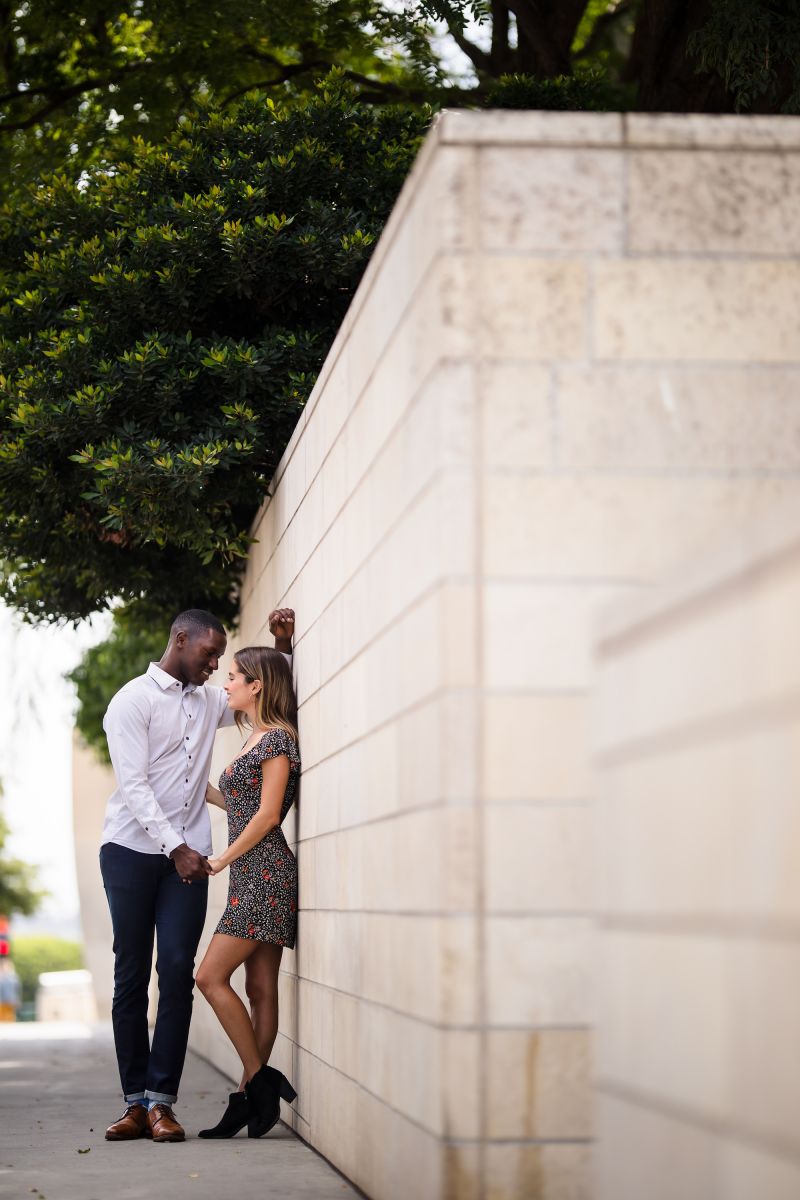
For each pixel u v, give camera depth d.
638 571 3.04
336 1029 4.43
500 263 3.08
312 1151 4.87
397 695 3.51
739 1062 1.89
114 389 6.79
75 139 10.01
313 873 4.97
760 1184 1.82
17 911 40.78
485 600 3.01
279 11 9.42
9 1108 6.39
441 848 2.97
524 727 2.98
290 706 5.43
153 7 9.38
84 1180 4.22
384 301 3.80
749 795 1.88
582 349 3.08
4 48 10.11
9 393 7.05
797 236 3.14
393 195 7.53
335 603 4.60
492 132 3.10
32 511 7.50
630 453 3.06
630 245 3.11
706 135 3.14
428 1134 3.04
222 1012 5.11
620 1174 2.37
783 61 7.38
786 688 1.78
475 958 2.93
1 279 7.94
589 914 2.94
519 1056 2.91
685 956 2.08
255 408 7.13
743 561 1.93
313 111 7.63
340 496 4.55
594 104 8.86
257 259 7.01
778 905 1.79
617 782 2.44
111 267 7.00
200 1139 5.20
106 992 16.58
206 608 8.75
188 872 5.09
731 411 3.10
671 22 8.76
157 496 6.69
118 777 5.25
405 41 10.27
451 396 3.04
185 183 7.52
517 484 3.04
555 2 9.48
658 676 2.23
